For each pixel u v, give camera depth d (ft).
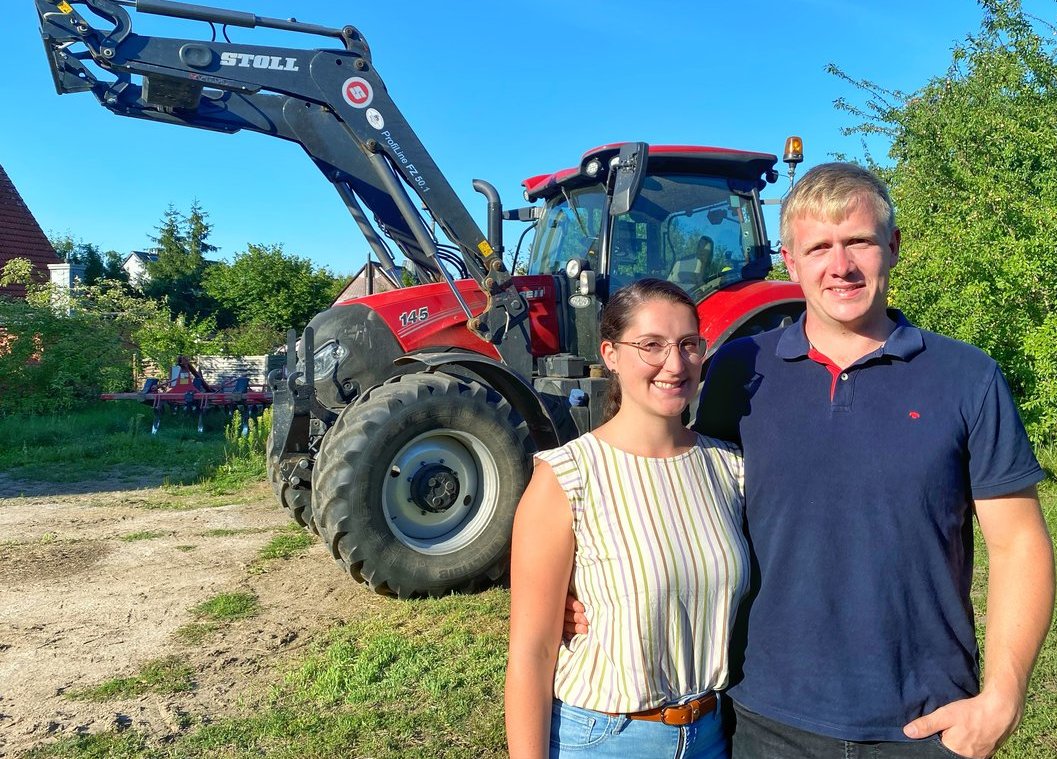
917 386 5.59
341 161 20.89
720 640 5.88
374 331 17.74
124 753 10.18
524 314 17.92
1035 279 21.04
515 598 5.91
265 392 43.34
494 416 15.85
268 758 9.92
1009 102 29.04
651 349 5.83
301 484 17.95
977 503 5.61
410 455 15.72
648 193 19.01
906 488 5.46
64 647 13.62
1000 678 5.28
